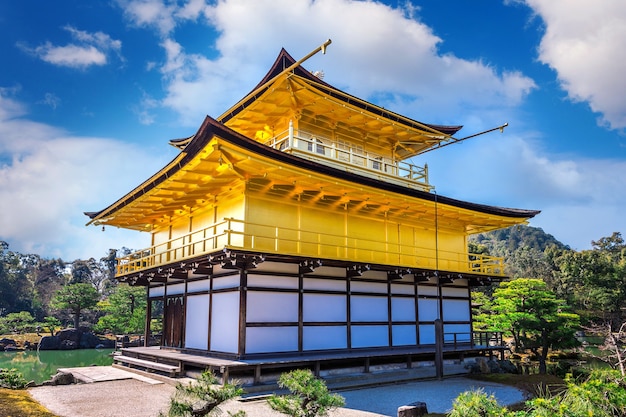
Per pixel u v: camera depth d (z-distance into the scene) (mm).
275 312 17422
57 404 12688
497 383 18750
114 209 22875
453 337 24750
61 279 85938
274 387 15508
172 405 7762
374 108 23047
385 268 20062
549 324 29828
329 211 20406
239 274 16938
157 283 24531
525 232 165375
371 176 23969
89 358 39250
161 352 20344
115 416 11281
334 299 19516
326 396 8492
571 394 7605
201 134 13992
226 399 8070
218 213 19547
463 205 22922
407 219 23969
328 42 12078
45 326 58469
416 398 15242
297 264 18422
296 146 21703
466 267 26391
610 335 15711
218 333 17906
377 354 19000
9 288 71938
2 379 15797
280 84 19984
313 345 18344
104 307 57719
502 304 32688
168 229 24406
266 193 18203
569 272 64688
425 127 25375
